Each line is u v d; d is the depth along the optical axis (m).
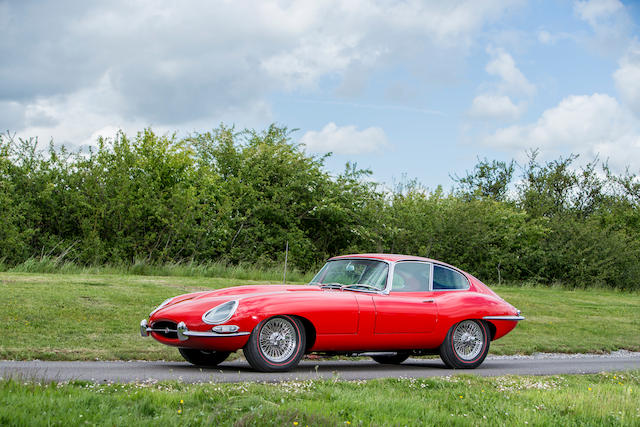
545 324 16.64
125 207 24.23
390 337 8.55
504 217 32.97
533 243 33.75
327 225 29.78
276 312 7.71
